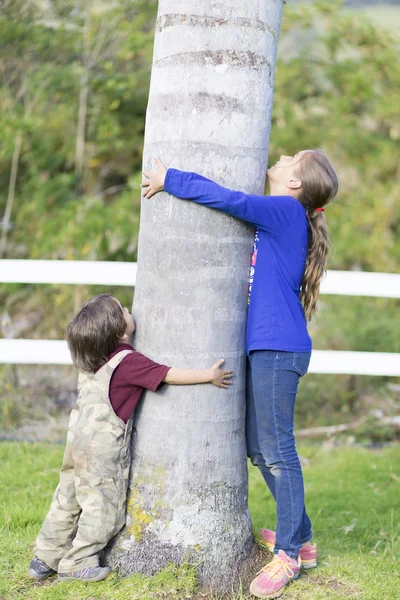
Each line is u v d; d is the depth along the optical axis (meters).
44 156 9.71
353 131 9.98
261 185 3.60
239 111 3.41
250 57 3.41
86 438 3.45
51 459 5.92
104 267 6.36
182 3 3.35
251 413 3.76
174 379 3.44
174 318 3.48
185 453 3.50
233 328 3.55
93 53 9.52
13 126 8.65
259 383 3.57
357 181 10.08
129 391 3.50
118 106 9.88
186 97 3.38
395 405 7.76
